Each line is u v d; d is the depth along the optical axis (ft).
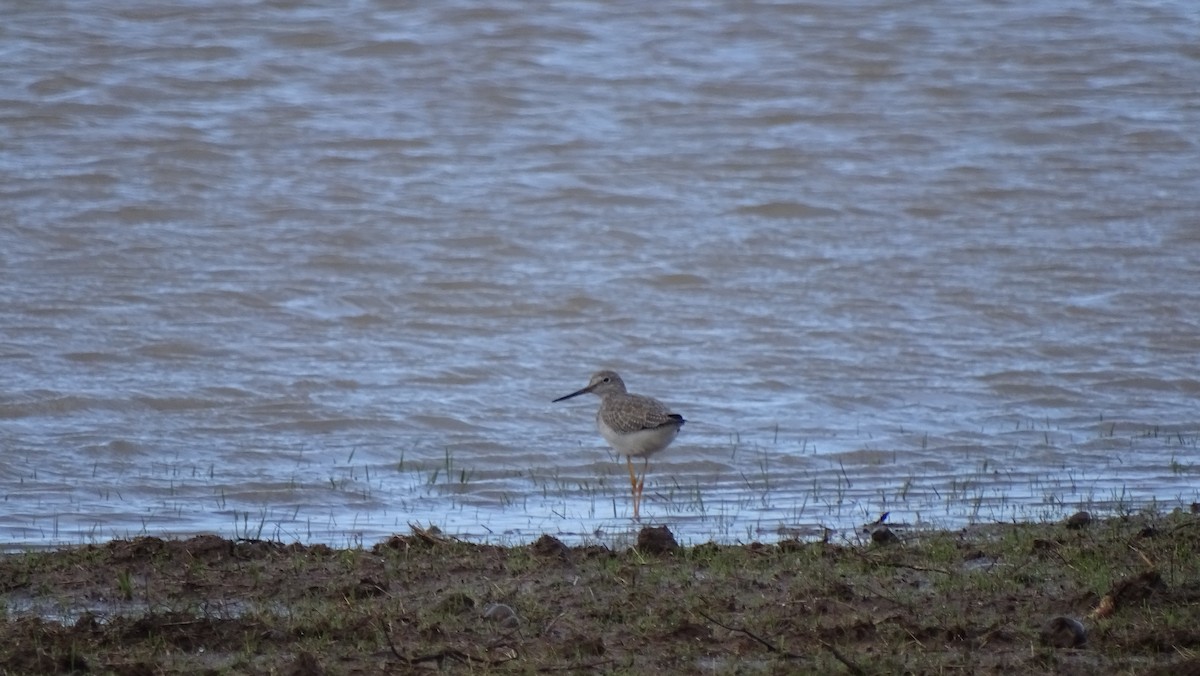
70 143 105.40
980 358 76.33
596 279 87.51
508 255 91.30
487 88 119.24
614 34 129.59
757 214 99.86
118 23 124.88
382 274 87.35
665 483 57.00
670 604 36.27
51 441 60.85
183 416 65.21
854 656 31.94
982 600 36.37
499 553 41.60
